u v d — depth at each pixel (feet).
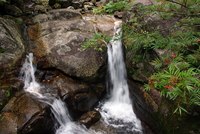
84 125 16.90
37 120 14.23
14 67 16.55
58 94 16.63
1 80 15.64
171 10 12.98
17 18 20.15
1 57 16.12
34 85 17.24
